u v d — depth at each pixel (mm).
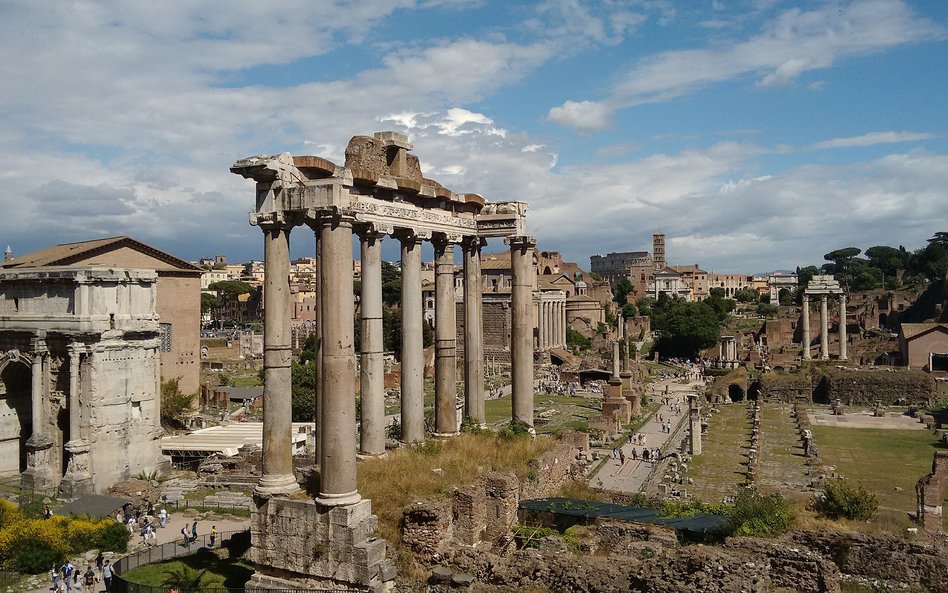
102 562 46688
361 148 36219
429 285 184625
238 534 43594
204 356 191125
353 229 35312
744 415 119438
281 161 30984
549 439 43531
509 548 32562
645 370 174000
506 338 185000
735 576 27047
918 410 119750
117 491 65688
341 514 29094
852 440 94312
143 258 104875
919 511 48594
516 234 43000
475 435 41938
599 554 33281
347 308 30172
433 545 30188
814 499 49000
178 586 34000
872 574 31391
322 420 30062
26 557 48188
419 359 39812
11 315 71938
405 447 37719
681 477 70312
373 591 28266
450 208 42062
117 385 70375
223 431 88500
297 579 29828
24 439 77125
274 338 31344
